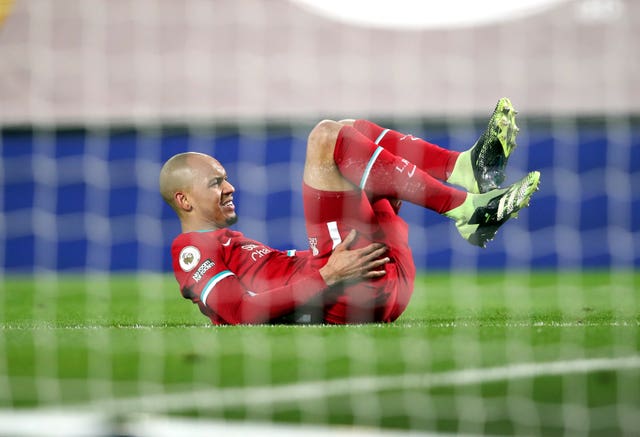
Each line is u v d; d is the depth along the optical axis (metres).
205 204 13.81
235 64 39.72
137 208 31.08
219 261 13.53
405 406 8.63
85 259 31.14
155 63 39.31
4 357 10.50
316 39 40.28
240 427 7.97
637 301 19.84
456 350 10.72
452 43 40.41
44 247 31.06
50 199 31.16
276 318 13.30
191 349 10.75
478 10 40.62
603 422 8.20
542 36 40.06
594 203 31.73
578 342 11.24
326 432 7.84
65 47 38.94
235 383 9.33
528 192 12.75
